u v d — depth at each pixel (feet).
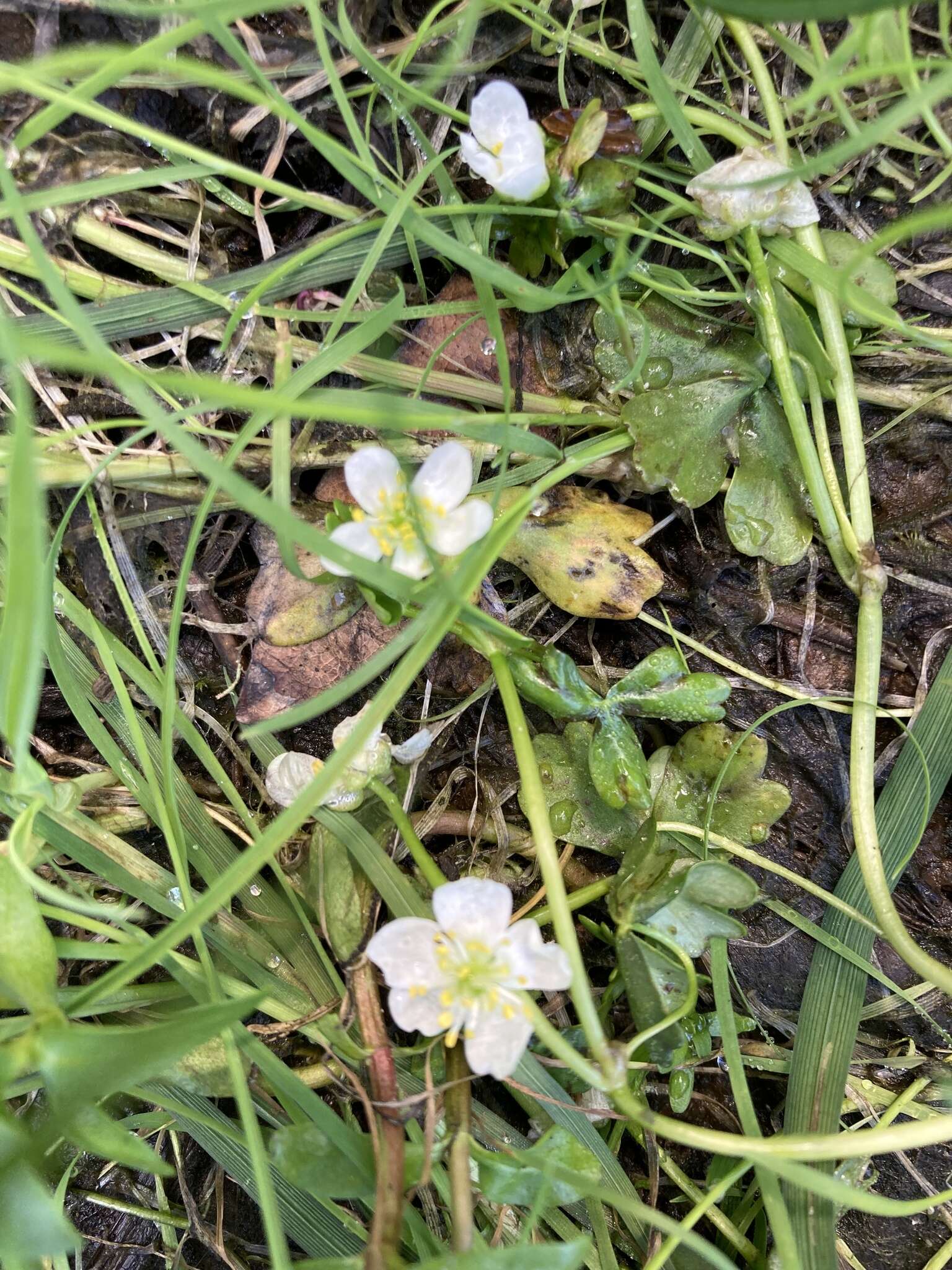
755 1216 0.27
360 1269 0.20
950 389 0.28
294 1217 0.25
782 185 0.24
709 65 0.28
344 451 0.27
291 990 0.26
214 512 0.28
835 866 0.28
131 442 0.24
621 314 0.24
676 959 0.25
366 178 0.23
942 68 0.24
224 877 0.19
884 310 0.24
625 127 0.24
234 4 0.21
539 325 0.28
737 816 0.27
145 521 0.28
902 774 0.28
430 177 0.27
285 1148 0.21
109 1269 0.29
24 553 0.17
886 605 0.29
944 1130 0.21
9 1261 0.19
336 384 0.28
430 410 0.22
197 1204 0.28
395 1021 0.20
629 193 0.24
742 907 0.24
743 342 0.27
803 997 0.27
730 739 0.27
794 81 0.28
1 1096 0.20
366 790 0.26
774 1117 0.28
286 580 0.28
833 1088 0.26
